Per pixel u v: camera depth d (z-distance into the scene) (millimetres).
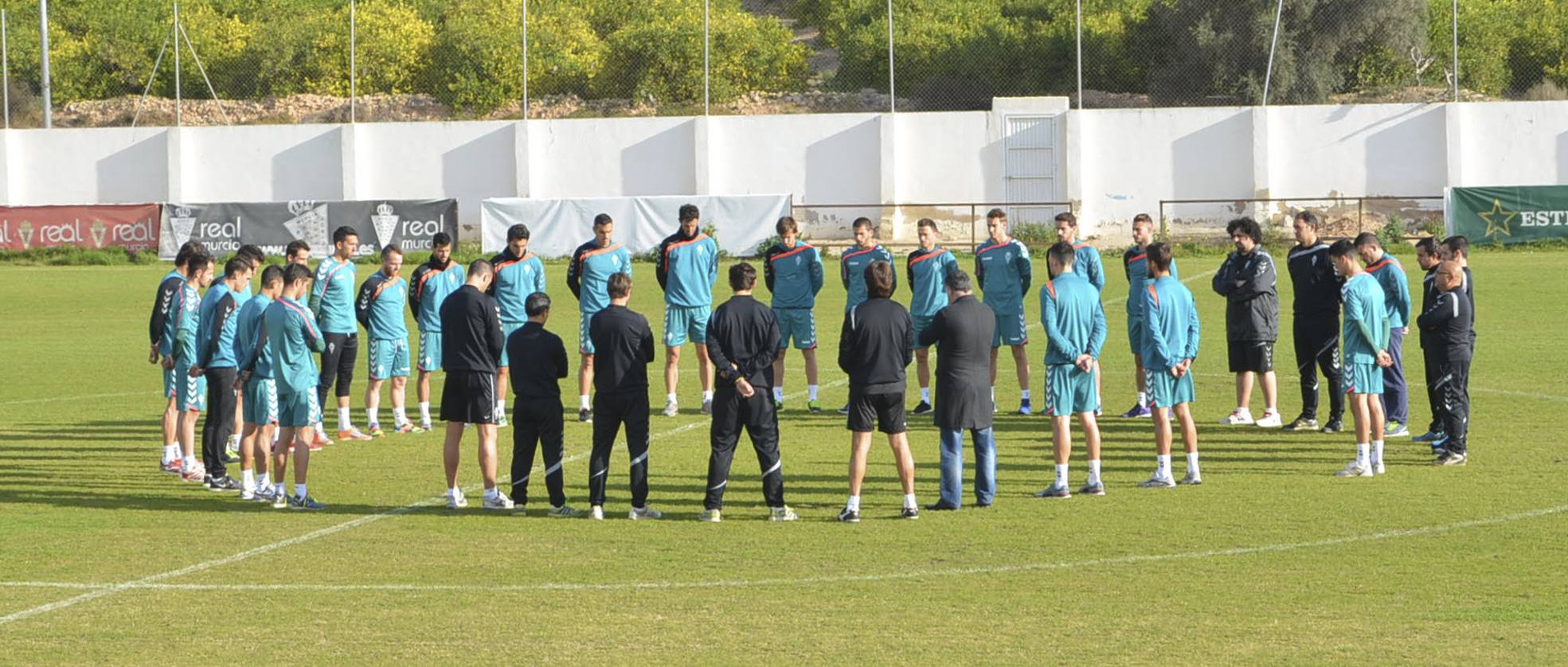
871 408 14273
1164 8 63562
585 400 21078
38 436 20359
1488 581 11812
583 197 57875
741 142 57406
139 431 20797
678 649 10320
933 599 11547
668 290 21109
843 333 14328
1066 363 15273
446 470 15172
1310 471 16609
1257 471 16688
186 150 58594
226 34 69312
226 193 58625
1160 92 62156
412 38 67812
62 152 58844
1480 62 61562
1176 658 9969
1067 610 11188
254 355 15391
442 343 15094
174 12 61406
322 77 67938
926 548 13242
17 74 67250
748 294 14438
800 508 15078
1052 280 15406
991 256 20828
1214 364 26281
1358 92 60875
